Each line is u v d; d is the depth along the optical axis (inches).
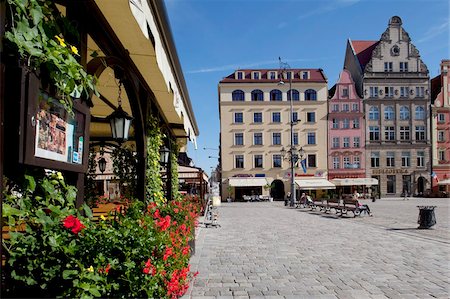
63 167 118.0
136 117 269.6
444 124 2262.6
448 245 438.3
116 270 120.0
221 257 364.5
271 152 2145.7
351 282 270.2
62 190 126.3
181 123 499.2
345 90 2194.9
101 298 109.7
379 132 2206.0
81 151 133.3
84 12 153.9
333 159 2165.4
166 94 332.8
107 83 297.9
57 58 103.7
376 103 2210.9
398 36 2246.6
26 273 97.3
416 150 2225.6
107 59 191.0
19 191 108.0
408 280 276.1
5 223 103.2
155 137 328.8
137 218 173.8
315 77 2231.8
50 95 106.7
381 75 2220.7
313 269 311.9
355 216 889.5
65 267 100.7
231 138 2148.1
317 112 2171.5
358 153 2180.1
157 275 151.6
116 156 396.5
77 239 109.0
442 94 2274.9
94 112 393.7
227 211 1145.4
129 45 214.8
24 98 92.0
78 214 125.4
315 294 241.0
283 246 432.8
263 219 823.7
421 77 2234.3
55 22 112.6
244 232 569.3
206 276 287.1
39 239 103.1
